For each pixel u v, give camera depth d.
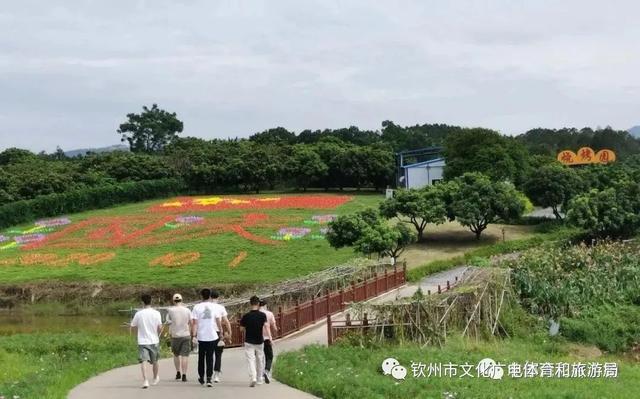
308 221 71.94
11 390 17.42
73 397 16.84
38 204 81.69
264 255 57.59
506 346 26.55
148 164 104.94
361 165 106.69
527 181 70.06
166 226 72.69
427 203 60.91
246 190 110.38
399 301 25.77
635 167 90.06
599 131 176.50
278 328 28.34
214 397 16.67
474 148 85.31
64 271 54.19
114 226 74.00
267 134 148.38
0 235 71.69
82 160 110.38
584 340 30.09
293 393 17.09
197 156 112.56
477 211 59.59
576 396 16.98
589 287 34.56
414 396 16.73
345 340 24.36
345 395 16.38
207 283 48.44
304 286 35.34
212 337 18.11
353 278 38.72
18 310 46.91
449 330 25.75
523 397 16.61
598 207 57.00
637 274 37.25
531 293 33.22
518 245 57.78
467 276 31.42
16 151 123.56
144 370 17.98
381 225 48.97
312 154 108.94
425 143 161.38
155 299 47.12
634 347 30.22
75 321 43.06
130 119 170.50
